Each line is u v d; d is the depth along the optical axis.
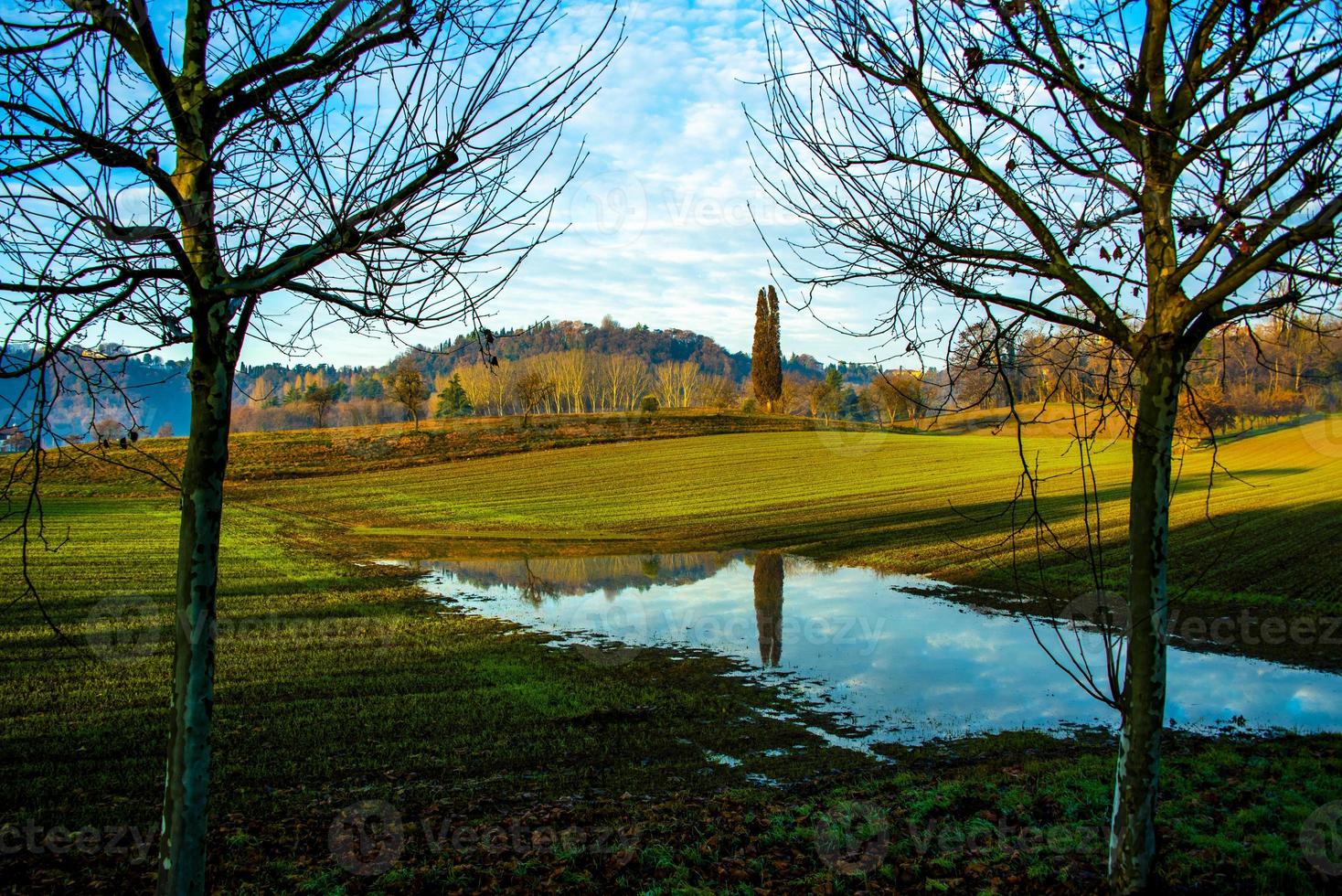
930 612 20.41
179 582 4.25
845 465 55.78
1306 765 8.77
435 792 9.34
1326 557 24.00
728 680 14.56
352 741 11.30
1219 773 8.72
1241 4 4.27
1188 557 24.88
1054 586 22.75
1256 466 46.34
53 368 4.42
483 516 39.94
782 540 32.66
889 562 27.45
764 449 63.19
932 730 11.92
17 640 16.56
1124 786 5.02
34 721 11.84
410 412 75.75
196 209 4.11
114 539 30.80
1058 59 4.65
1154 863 5.00
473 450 62.31
